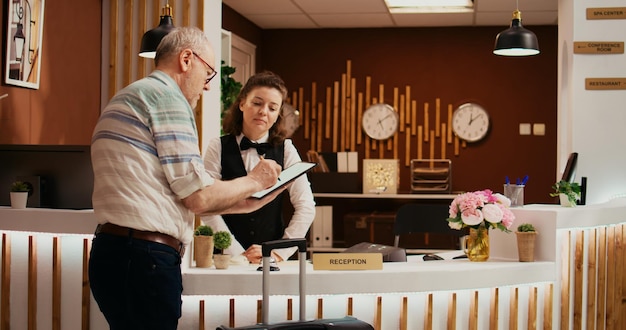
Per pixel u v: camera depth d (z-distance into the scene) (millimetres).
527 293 3803
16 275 3646
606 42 5645
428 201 8562
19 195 3650
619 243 4918
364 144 8750
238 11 8008
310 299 3305
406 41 8688
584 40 5676
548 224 3824
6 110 4625
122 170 2572
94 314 3518
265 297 2844
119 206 2561
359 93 8750
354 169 8203
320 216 8156
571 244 4211
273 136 3717
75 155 3777
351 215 8117
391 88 8711
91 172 3766
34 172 3832
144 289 2582
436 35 8641
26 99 4820
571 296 4234
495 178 8539
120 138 2584
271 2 7578
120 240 2576
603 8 5641
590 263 4445
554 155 8461
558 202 4797
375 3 7539
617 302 4926
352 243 8109
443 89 8633
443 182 8125
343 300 3338
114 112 2613
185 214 2689
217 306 3242
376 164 8156
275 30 8898
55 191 3801
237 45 8016
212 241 3330
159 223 2596
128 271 2568
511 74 8523
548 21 8258
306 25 8688
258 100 3600
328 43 8812
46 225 3525
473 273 3461
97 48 5523
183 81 2750
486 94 8570
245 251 3502
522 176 8508
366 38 8750
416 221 5836
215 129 5352
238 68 8297
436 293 3516
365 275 3264
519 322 3777
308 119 8820
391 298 3420
